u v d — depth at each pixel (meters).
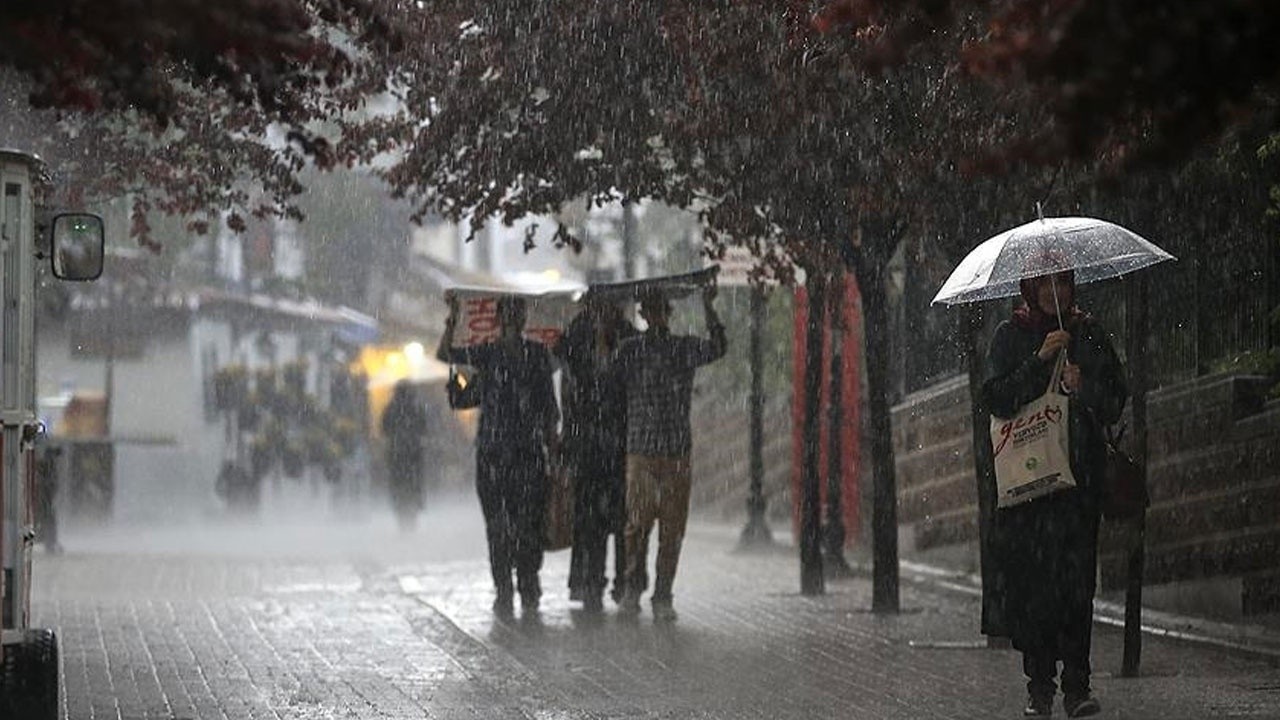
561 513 40.59
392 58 38.34
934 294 49.44
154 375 79.12
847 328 52.69
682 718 27.47
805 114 35.00
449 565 54.59
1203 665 32.03
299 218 42.47
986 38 21.81
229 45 19.12
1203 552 37.06
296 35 19.91
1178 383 38.59
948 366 50.19
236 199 42.78
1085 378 26.81
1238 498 35.94
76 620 39.78
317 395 96.38
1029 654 26.81
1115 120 19.33
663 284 40.59
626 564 40.09
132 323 78.06
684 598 44.31
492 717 27.73
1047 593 26.50
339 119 40.91
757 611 41.53
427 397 100.62
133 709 28.45
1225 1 16.25
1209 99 17.14
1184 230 38.50
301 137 22.22
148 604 43.12
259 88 21.03
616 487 40.84
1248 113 20.38
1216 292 38.53
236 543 66.69
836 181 37.19
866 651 34.72
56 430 75.44
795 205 38.81
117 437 78.31
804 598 44.19
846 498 55.34
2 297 22.50
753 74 34.62
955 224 36.31
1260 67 16.83
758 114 35.53
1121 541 40.03
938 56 29.52
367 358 98.62
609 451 40.81
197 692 30.06
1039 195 35.00
